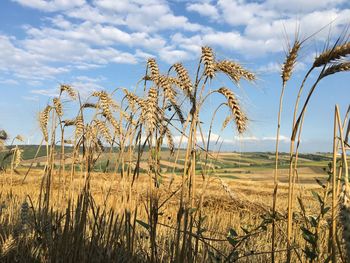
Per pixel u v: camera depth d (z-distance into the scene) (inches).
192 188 23.7
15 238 34.0
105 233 31.8
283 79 21.2
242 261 35.1
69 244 30.9
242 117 20.8
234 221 57.9
